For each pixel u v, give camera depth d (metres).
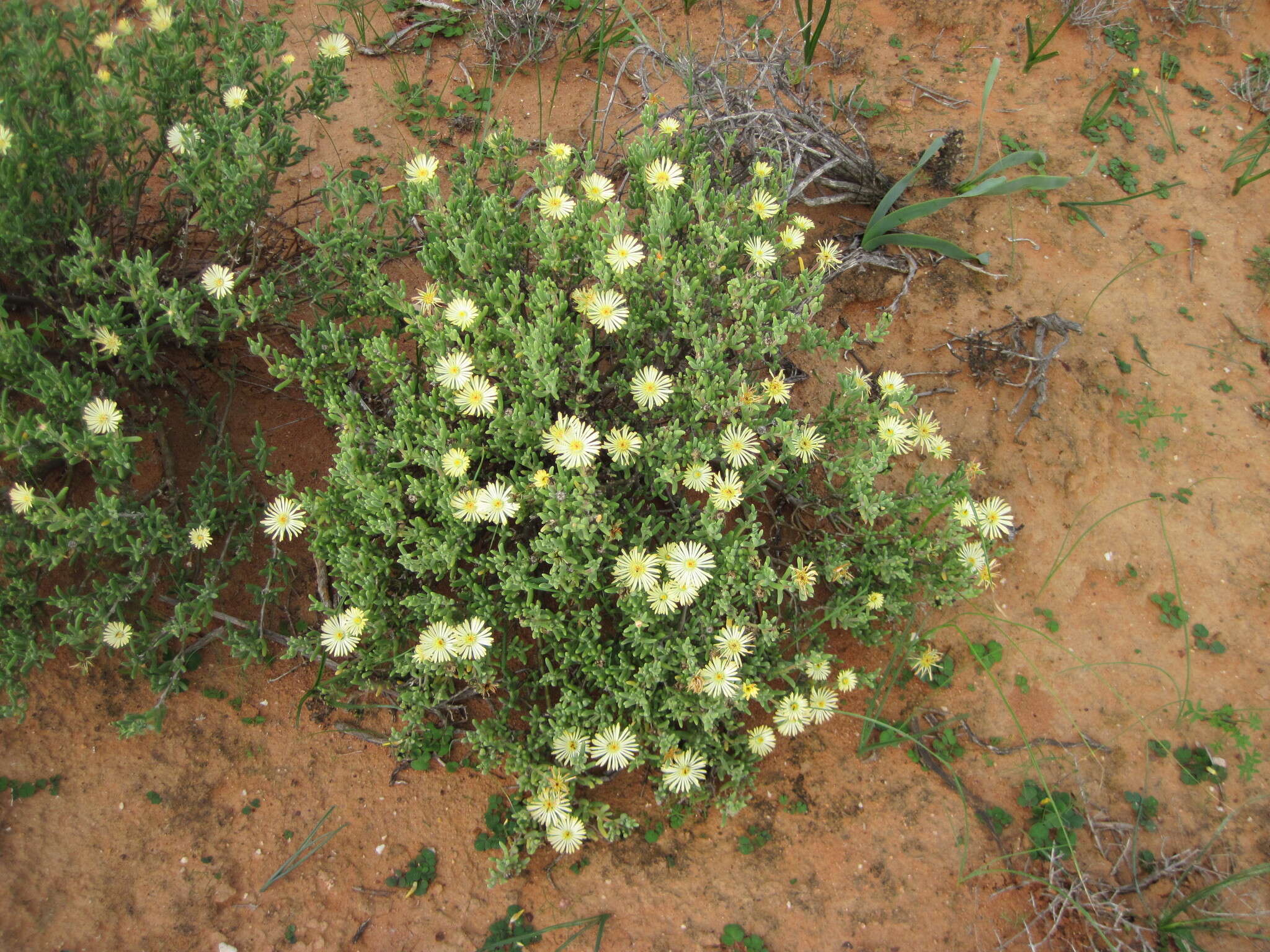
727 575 0.56
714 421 0.61
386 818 0.59
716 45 0.83
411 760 0.61
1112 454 0.72
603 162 0.78
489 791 0.61
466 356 0.57
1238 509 0.70
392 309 0.64
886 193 0.80
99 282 0.57
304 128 0.81
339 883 0.57
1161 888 0.58
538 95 0.86
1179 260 0.80
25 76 0.58
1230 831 0.60
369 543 0.59
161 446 0.63
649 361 0.62
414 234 0.69
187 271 0.66
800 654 0.58
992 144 0.85
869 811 0.60
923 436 0.63
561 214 0.60
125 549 0.56
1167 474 0.71
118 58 0.60
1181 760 0.62
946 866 0.59
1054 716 0.64
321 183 0.77
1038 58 0.87
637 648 0.57
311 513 0.59
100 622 0.58
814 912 0.57
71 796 0.58
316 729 0.62
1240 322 0.78
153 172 0.74
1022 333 0.75
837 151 0.76
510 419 0.57
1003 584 0.68
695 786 0.57
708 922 0.57
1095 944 0.56
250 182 0.61
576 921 0.56
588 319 0.62
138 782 0.59
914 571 0.63
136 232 0.67
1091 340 0.76
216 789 0.59
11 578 0.58
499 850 0.59
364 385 0.64
